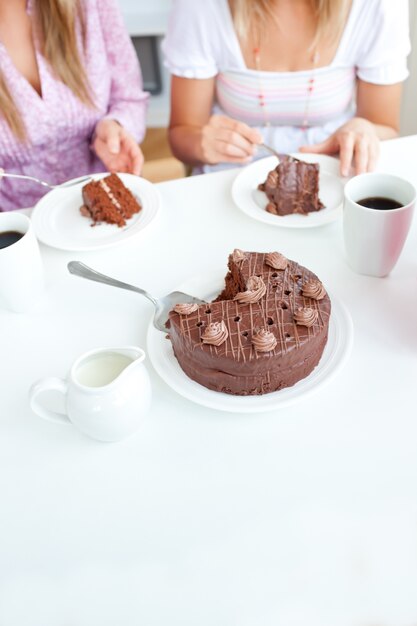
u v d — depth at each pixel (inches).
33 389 32.5
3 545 30.3
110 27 71.9
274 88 70.9
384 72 68.0
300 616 26.9
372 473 31.6
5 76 65.6
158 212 51.4
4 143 69.4
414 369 36.7
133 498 31.7
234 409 34.3
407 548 28.7
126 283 45.1
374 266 42.8
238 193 53.2
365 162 53.4
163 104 129.4
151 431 34.8
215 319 36.0
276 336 34.5
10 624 27.7
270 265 39.6
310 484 31.4
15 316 43.4
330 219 48.7
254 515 30.5
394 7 64.6
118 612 27.7
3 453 34.3
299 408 35.1
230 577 28.4
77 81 69.1
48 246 49.9
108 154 64.6
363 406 34.9
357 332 39.3
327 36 66.4
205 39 68.7
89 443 34.6
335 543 29.2
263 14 65.7
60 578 28.9
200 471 32.5
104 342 40.4
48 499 32.0
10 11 64.6
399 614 26.7
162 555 29.4
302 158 56.7
